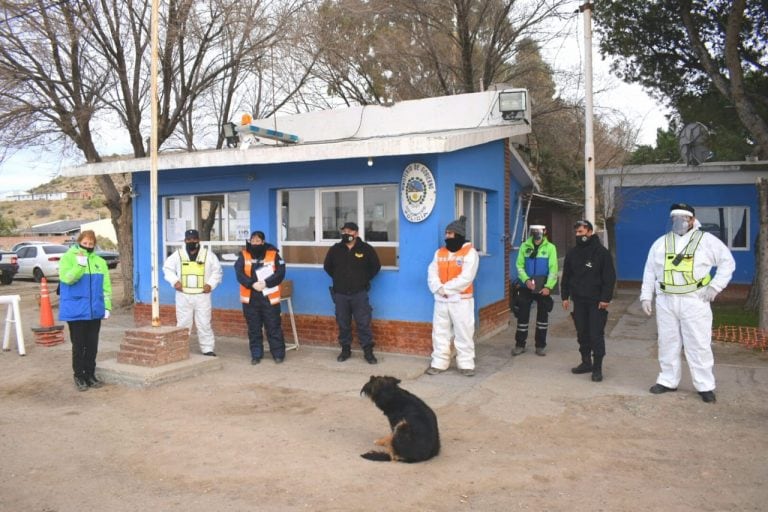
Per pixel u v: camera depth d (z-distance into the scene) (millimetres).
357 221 9094
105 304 7414
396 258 8781
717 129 15406
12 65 13188
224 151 8836
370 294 8750
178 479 4672
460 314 7602
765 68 12648
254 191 9828
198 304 8539
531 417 6070
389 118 11359
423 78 19438
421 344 8430
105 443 5477
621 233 16969
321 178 9180
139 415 6273
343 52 17906
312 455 5113
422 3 16750
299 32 15000
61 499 4363
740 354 8680
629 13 13406
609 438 5480
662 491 4410
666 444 5324
